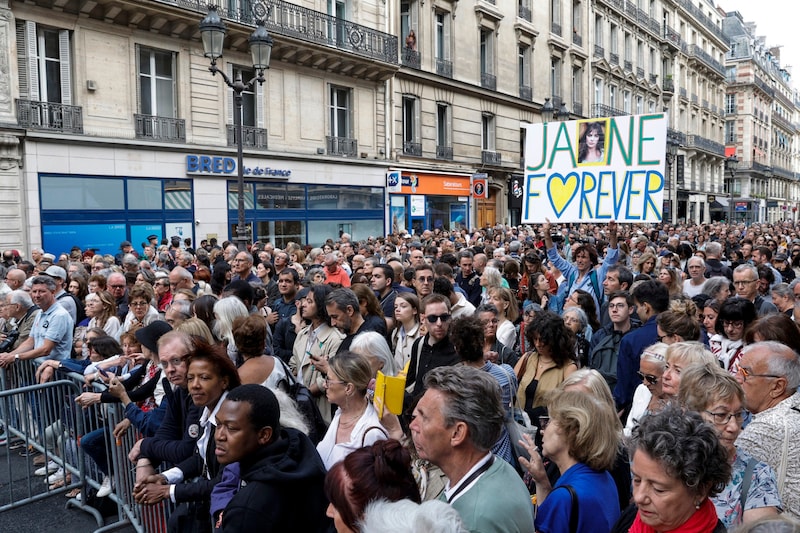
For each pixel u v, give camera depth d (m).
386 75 22.73
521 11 30.58
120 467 4.45
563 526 2.35
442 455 2.37
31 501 5.07
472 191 27.36
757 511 2.39
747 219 66.62
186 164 16.98
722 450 2.00
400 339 5.71
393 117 23.67
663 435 1.99
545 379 4.18
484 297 7.44
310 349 5.32
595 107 37.41
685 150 50.88
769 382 2.91
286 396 3.14
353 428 3.45
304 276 9.17
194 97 17.12
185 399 3.65
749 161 69.56
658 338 4.34
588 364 5.36
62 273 7.55
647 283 4.91
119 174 15.57
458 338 3.80
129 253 11.43
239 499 2.51
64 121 14.46
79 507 4.96
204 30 11.46
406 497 2.06
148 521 4.20
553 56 33.22
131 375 4.66
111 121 15.39
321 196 21.16
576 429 2.51
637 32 43.19
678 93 50.00
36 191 14.12
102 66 15.15
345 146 21.78
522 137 31.31
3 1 13.30
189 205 17.27
